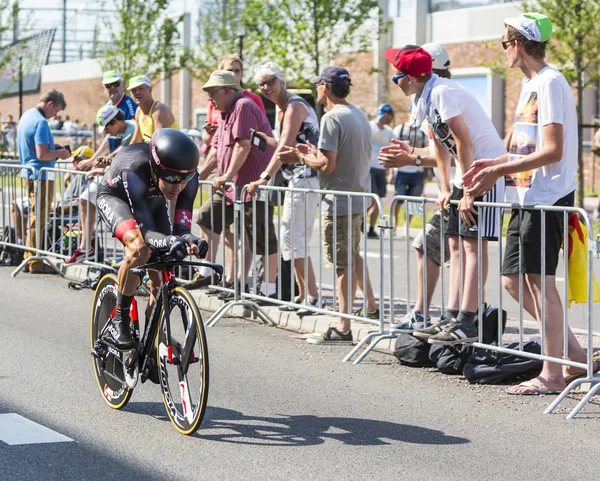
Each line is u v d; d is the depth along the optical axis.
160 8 28.58
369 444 5.74
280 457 5.46
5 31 38.38
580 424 6.21
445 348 7.54
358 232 8.76
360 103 31.97
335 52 22.44
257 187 9.42
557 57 18.61
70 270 12.30
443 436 5.93
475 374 7.24
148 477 5.10
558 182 6.70
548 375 6.96
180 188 5.96
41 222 12.47
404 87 7.58
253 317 9.80
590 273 6.52
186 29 38.28
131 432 5.92
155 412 6.38
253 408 6.52
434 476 5.18
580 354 7.12
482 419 6.31
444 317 7.63
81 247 11.99
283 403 6.66
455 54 30.03
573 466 5.38
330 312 8.70
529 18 6.63
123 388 6.36
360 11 21.97
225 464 5.33
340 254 8.59
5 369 7.47
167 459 5.40
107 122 11.59
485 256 7.42
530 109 6.63
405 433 5.98
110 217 6.09
